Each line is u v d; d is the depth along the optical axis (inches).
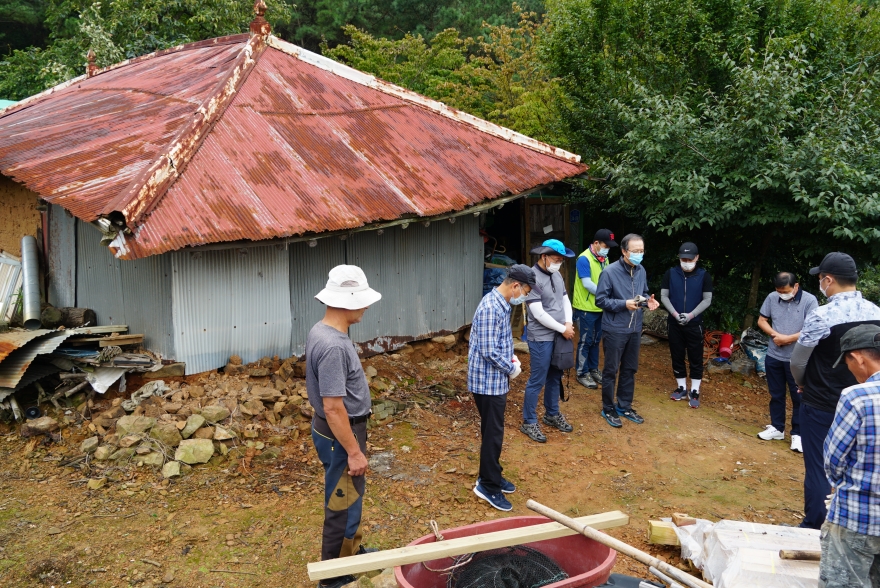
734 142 324.8
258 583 157.0
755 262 367.6
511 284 192.1
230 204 221.3
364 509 191.5
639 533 187.9
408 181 275.3
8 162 257.1
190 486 196.1
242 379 239.9
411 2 949.8
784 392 256.1
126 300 252.4
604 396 268.4
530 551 146.9
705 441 257.3
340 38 965.8
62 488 192.7
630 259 254.4
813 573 137.3
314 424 148.7
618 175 350.6
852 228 300.8
